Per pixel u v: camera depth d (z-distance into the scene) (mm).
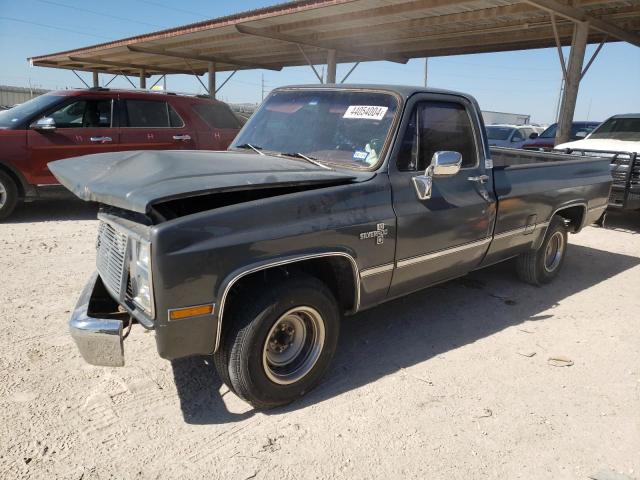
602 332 4562
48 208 8734
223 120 9531
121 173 3127
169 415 3072
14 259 5699
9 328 4016
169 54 20875
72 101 8039
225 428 2980
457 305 5043
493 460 2818
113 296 3115
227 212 2766
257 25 14672
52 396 3176
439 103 3996
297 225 3008
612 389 3607
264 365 2988
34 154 7641
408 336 4297
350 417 3133
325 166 3648
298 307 3045
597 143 9523
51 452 2693
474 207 4188
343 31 15734
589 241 8141
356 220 3293
